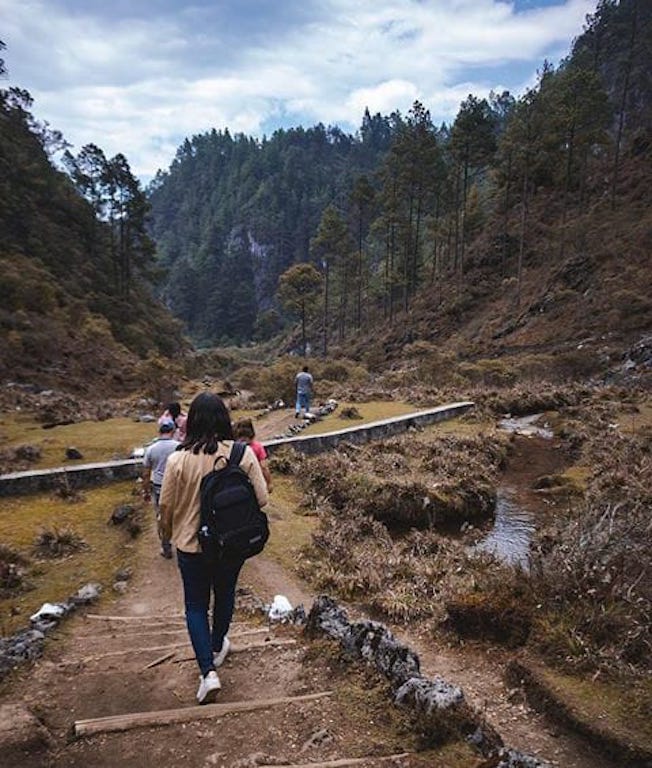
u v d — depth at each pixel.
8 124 54.50
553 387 23.12
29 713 3.35
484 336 41.62
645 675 3.87
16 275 34.91
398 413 19.06
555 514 10.62
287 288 59.50
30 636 5.00
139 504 9.97
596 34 81.88
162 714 3.29
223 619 3.87
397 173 63.56
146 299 61.72
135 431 16.59
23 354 28.53
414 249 65.62
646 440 14.25
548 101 50.81
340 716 3.22
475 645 4.92
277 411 20.69
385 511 10.59
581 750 3.34
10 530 8.89
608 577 4.79
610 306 34.94
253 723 3.19
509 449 15.36
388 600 6.15
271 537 8.58
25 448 13.27
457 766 2.79
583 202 52.81
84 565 7.68
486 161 57.31
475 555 7.80
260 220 174.88
